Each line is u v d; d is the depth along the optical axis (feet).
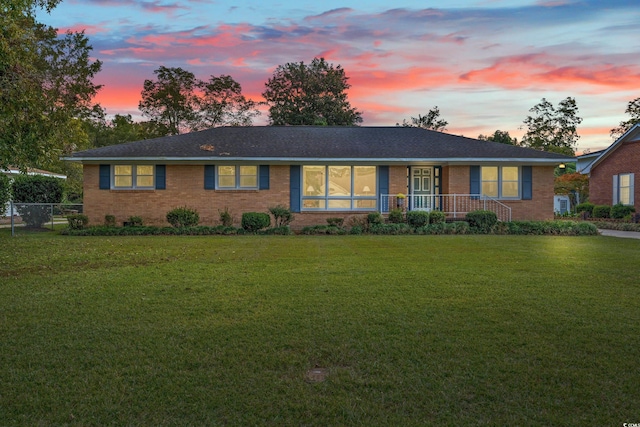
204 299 22.38
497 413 11.41
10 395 12.30
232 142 69.82
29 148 36.19
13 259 35.63
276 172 66.03
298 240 49.83
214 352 15.34
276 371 13.89
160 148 66.08
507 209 67.41
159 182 65.26
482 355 15.01
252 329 17.70
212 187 65.57
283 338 16.66
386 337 16.78
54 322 18.66
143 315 19.63
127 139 182.80
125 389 12.66
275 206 65.87
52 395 12.32
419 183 69.62
